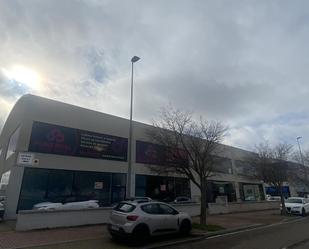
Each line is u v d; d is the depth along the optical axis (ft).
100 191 66.54
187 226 39.65
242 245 33.06
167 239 36.73
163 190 80.79
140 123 79.61
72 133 64.39
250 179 109.09
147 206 35.50
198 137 54.54
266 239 37.55
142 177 75.92
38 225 40.78
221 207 78.48
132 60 59.98
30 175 55.88
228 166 109.40
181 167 51.83
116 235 33.76
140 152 76.89
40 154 57.67
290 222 60.95
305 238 38.22
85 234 38.14
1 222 48.08
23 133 56.44
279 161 88.22
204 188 51.16
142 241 34.53
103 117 71.77
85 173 64.90
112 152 71.10
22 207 53.21
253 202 92.79
